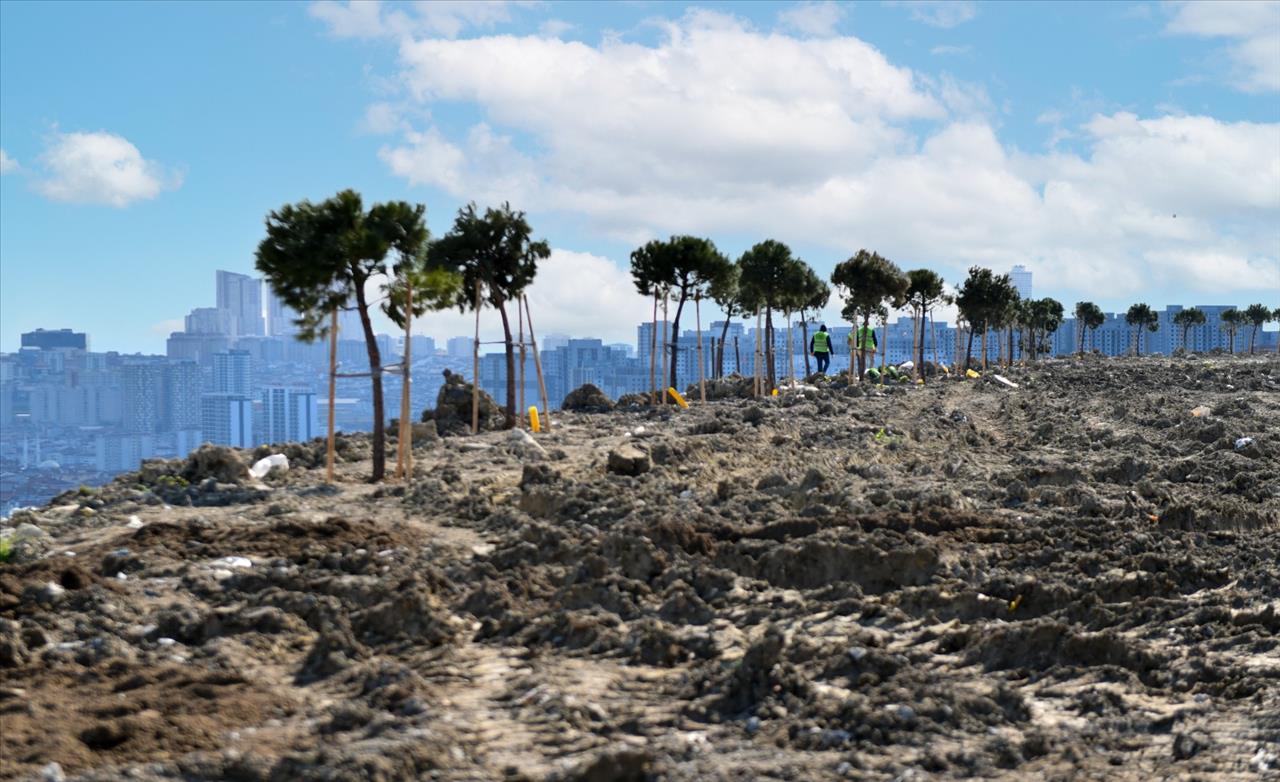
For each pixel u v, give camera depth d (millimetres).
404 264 25969
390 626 13914
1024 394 45062
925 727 11039
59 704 11125
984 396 44375
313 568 16609
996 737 11039
